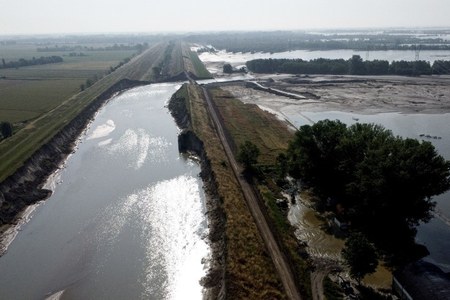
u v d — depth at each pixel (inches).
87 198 3213.6
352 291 1946.4
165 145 4448.8
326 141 2824.8
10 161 3558.1
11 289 2166.6
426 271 1850.4
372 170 2370.8
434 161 2283.5
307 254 2255.2
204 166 3629.4
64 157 4220.0
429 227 2628.0
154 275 2219.5
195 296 2032.5
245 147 3383.4
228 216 2544.3
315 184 2982.3
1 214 2883.9
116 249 2487.7
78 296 2087.8
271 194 2945.4
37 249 2539.4
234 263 2078.0
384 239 2416.3
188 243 2508.6
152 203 3070.9
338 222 2532.0
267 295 1878.7
